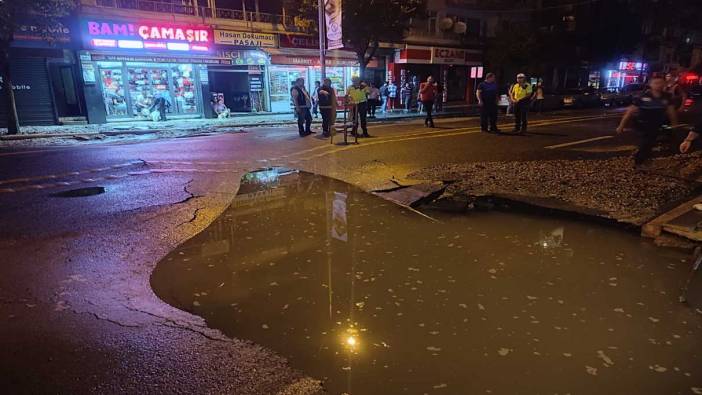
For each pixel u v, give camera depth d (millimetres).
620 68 42875
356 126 12000
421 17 20953
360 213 5867
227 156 9938
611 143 11508
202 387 2469
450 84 31297
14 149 10844
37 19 12828
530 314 3340
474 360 2787
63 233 4953
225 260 4312
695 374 2662
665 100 7578
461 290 3719
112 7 16859
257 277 3953
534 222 5477
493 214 5816
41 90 16172
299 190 7020
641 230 4938
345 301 3531
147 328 3070
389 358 2799
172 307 3396
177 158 9672
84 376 2545
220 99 19719
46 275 3887
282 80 22297
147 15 17594
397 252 4539
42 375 2549
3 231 4988
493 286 3789
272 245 4719
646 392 2510
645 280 3877
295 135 13688
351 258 4387
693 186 6559
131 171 8289
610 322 3229
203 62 19203
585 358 2812
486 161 9047
